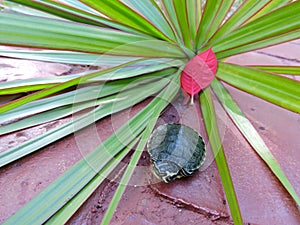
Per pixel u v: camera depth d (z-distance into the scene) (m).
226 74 0.18
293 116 0.20
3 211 0.14
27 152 0.16
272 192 0.15
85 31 0.16
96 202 0.15
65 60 0.20
